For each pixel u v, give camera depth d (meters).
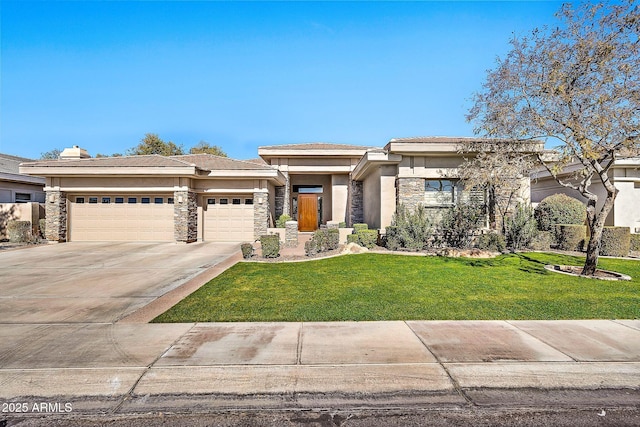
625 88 8.60
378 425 3.33
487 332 5.48
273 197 22.53
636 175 16.73
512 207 15.45
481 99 11.41
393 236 14.64
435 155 15.36
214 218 19.55
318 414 3.49
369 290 8.08
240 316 6.26
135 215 18.70
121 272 10.57
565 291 7.95
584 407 3.61
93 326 5.80
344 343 5.05
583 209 15.54
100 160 18.92
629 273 10.01
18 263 12.21
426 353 4.72
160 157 19.59
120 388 3.89
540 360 4.52
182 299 7.46
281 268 10.99
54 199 18.12
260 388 3.89
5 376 4.12
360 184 23.33
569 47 9.35
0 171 21.41
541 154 12.76
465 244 14.55
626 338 5.22
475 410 3.55
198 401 3.68
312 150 23.53
